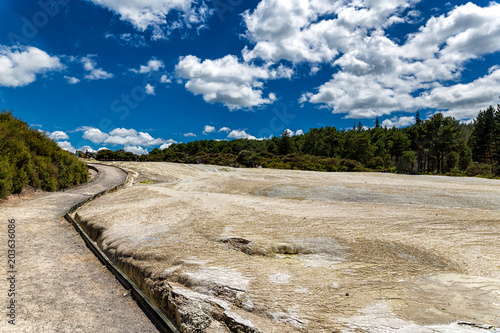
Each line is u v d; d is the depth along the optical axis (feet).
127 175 113.19
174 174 125.90
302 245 24.13
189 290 16.75
